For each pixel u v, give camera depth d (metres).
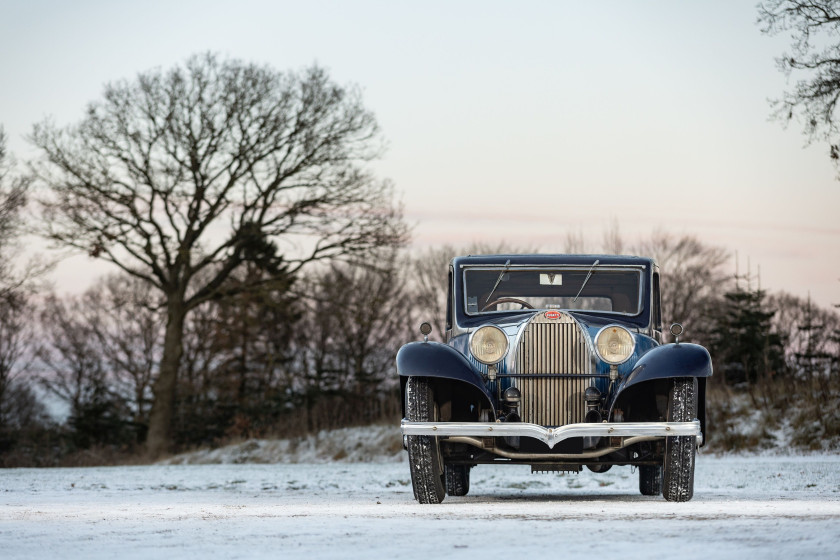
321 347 55.53
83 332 60.66
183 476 17.19
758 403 27.44
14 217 34.59
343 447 34.88
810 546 4.58
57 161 35.09
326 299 38.97
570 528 5.59
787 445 24.58
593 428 8.22
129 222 36.34
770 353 43.41
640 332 9.71
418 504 8.61
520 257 10.25
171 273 38.44
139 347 59.06
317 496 10.75
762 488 12.21
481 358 8.75
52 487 13.38
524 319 9.16
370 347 55.91
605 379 8.77
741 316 46.50
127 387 59.97
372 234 36.84
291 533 5.67
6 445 49.47
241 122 36.81
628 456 9.14
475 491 11.82
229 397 48.75
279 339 54.53
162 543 5.29
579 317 9.77
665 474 8.55
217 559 4.59
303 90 37.16
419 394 8.57
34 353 60.66
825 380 26.91
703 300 54.41
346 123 37.12
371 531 5.66
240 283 38.59
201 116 36.53
